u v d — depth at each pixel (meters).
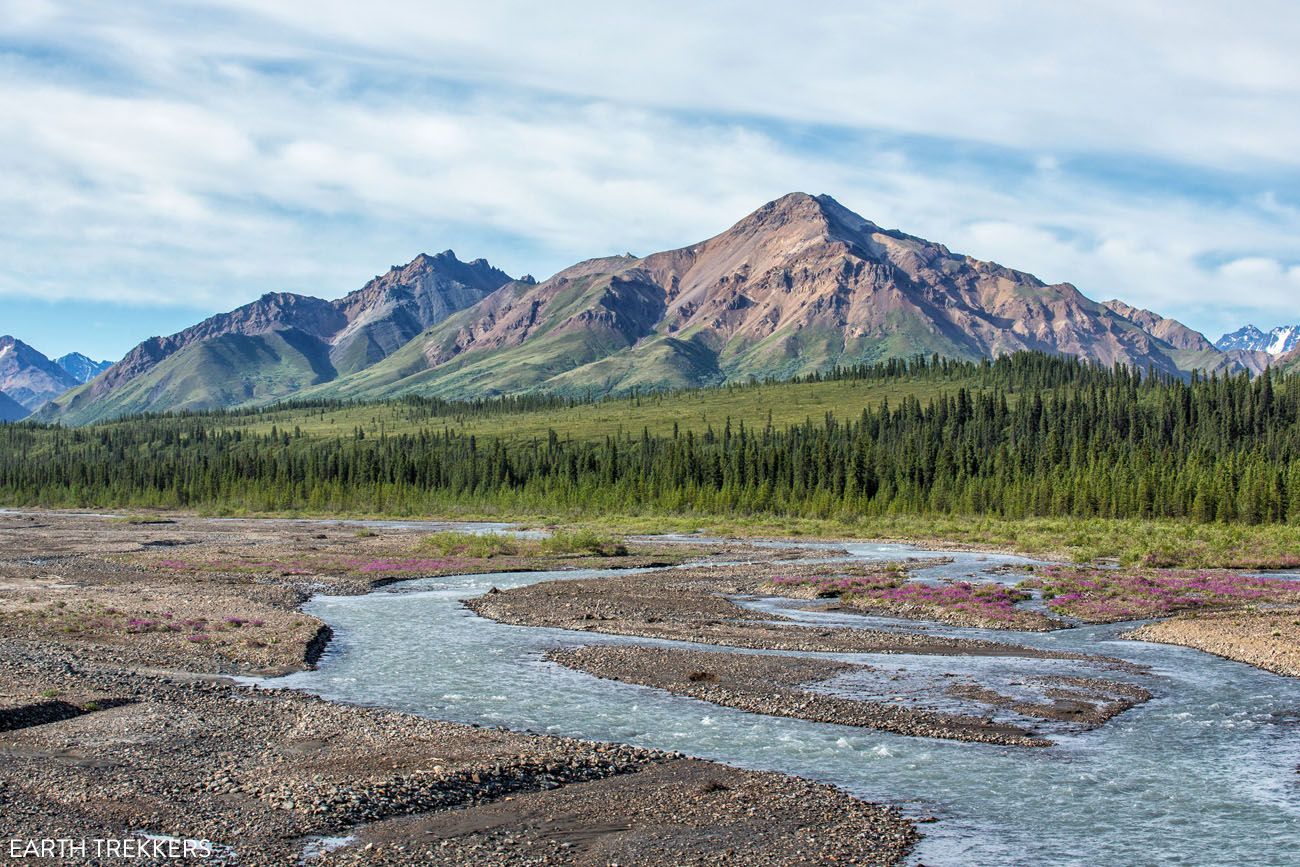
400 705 33.47
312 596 64.19
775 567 81.88
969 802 23.67
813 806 23.02
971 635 48.69
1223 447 186.38
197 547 104.31
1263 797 24.09
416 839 20.55
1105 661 41.56
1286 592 60.84
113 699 32.22
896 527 136.50
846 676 38.34
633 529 139.12
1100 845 20.89
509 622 52.88
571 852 20.02
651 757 26.86
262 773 24.67
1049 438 178.00
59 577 71.94
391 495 197.25
